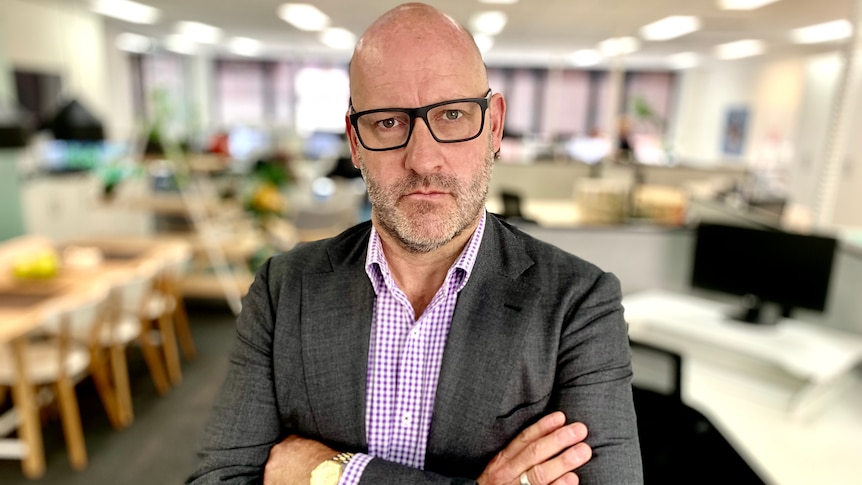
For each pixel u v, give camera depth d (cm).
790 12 532
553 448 74
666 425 164
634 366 180
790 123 825
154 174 500
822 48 763
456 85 71
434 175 71
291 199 496
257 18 661
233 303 444
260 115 1216
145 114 945
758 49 823
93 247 340
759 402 176
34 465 239
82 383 326
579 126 1228
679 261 245
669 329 204
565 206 488
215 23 711
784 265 200
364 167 75
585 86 1219
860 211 475
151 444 266
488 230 82
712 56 936
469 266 78
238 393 83
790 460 148
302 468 78
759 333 197
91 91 609
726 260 214
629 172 525
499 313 78
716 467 153
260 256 423
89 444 265
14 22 477
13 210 433
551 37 762
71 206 513
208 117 1173
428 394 79
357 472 75
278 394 82
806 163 692
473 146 73
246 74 1198
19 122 265
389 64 71
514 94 1223
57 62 542
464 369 77
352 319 81
